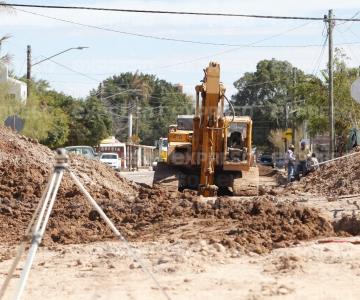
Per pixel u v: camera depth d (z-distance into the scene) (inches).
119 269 513.7
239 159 1155.9
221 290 442.0
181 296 428.5
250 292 434.9
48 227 721.0
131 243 620.7
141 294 436.5
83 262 545.3
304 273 484.1
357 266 499.5
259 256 551.5
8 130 1270.9
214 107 1085.8
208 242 593.6
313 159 1556.3
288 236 626.5
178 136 1199.6
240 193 1160.2
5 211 831.7
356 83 906.7
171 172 1173.7
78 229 705.6
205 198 975.6
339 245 574.9
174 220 729.0
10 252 612.4
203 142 1101.7
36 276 502.3
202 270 500.7
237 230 636.7
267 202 770.2
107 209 778.8
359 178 1128.2
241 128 1179.9
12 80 2186.3
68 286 466.6
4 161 1105.4
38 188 976.9
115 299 426.9
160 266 511.2
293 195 1103.0
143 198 884.6
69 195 924.6
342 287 445.4
